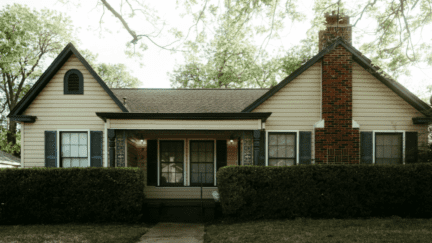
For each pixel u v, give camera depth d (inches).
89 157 450.0
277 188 361.4
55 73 461.4
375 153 441.1
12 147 1154.7
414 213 353.4
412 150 431.8
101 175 365.7
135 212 374.3
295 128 443.5
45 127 455.8
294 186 359.9
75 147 454.9
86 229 323.6
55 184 361.7
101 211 363.9
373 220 325.4
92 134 451.8
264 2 303.7
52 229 321.4
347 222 315.9
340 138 428.8
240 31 331.9
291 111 445.4
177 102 516.4
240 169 364.2
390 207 355.6
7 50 956.6
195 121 414.9
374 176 356.5
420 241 236.4
